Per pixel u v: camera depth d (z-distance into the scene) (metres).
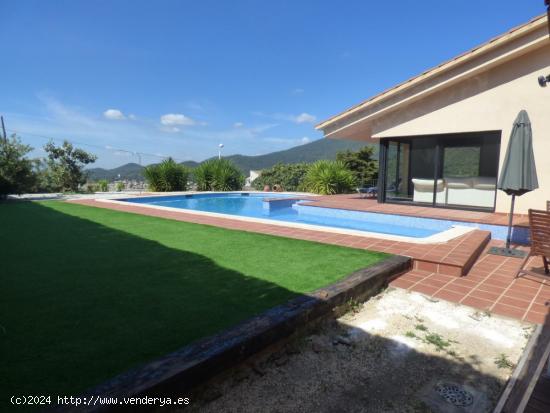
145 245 5.52
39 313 2.84
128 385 1.79
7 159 13.46
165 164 20.41
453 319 3.41
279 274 4.09
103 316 2.81
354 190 18.70
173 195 17.34
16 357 2.15
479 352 2.79
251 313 2.94
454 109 9.44
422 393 2.26
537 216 4.52
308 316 2.99
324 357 2.67
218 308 3.03
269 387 2.28
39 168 14.55
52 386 1.86
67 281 3.68
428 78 9.30
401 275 4.73
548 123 8.07
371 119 11.05
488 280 4.58
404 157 11.04
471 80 9.10
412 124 10.23
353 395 2.23
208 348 2.23
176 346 2.34
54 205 11.38
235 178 21.78
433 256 5.07
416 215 9.06
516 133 5.63
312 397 2.20
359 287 3.71
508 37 7.84
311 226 7.27
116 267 4.25
